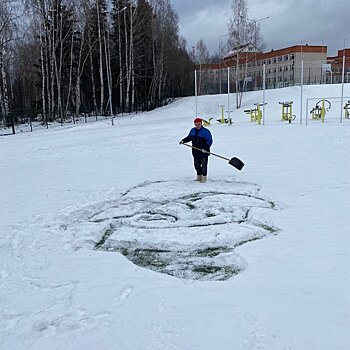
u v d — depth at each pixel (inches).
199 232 230.4
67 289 168.4
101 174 426.6
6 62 1433.3
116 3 1664.6
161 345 127.1
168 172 419.8
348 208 262.2
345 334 129.4
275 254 193.8
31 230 244.4
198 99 1659.7
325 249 197.0
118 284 171.3
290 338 128.0
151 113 1545.3
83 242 223.8
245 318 140.1
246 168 423.2
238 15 1482.5
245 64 1592.0
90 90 1743.4
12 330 139.4
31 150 670.5
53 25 1326.3
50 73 1440.7
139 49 1745.8
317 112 1152.2
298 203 279.6
